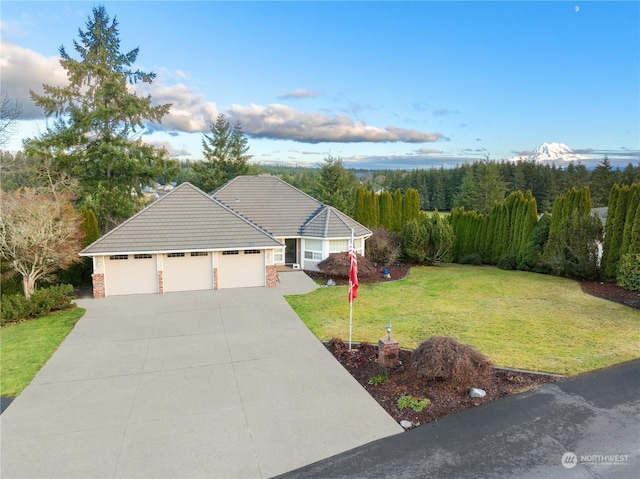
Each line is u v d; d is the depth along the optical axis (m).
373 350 10.88
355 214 29.41
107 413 7.80
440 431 7.04
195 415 7.70
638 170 53.88
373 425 7.30
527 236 23.42
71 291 16.95
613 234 18.36
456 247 27.73
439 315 14.20
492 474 5.90
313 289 18.19
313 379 9.25
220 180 41.69
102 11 28.11
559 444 6.60
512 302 15.88
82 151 26.92
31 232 15.91
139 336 12.24
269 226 22.36
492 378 8.95
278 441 6.83
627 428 7.04
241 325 13.28
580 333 11.99
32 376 9.50
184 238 17.48
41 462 6.28
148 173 28.47
